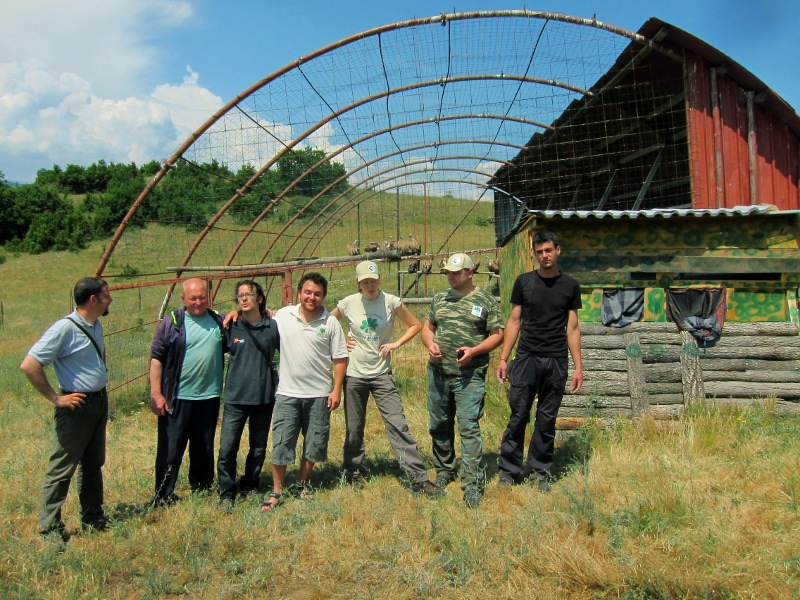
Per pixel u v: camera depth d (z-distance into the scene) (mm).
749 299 6945
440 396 5332
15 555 4230
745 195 9750
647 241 6984
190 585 3928
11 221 50344
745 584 3592
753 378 6809
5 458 6988
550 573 3781
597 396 6816
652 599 3500
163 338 5047
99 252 45906
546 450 5281
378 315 5492
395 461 6137
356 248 17859
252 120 11188
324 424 5191
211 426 5258
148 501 5316
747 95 9758
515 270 8625
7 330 22719
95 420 4605
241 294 5152
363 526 4578
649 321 6957
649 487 4934
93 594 3770
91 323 4598
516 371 5273
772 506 4547
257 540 4453
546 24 10031
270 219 30078
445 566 3939
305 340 5094
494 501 4953
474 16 10062
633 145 13945
